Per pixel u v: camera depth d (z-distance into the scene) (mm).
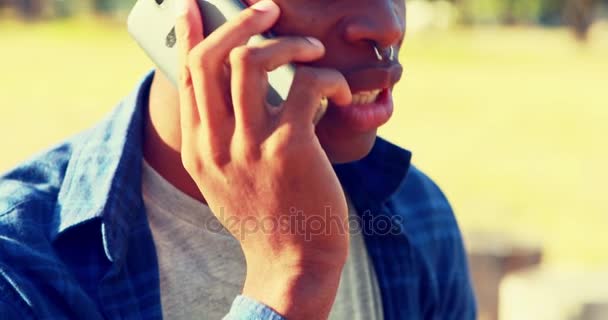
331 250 1490
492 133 14062
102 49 25812
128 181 1673
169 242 1691
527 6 47469
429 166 11242
